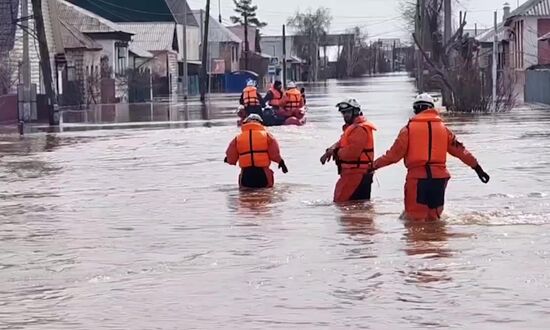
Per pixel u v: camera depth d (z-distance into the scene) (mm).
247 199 22703
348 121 21703
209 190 24812
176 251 16219
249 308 12195
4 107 60719
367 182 21609
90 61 92688
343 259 15078
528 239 16391
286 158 33219
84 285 13773
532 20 107812
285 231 17906
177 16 150500
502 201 21391
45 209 22062
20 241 17656
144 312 12133
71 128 55375
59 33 83562
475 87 65000
